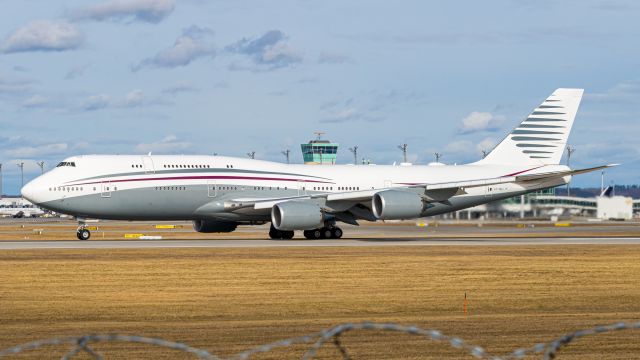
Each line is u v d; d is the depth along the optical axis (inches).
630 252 5433.1
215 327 2536.9
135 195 6515.8
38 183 6373.0
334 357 2032.5
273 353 2084.2
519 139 7795.3
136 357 2033.7
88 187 6407.5
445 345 2183.8
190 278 3814.0
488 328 2511.1
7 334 2397.9
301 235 7755.9
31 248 5487.2
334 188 7160.4
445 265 4446.4
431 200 6820.9
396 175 7416.3
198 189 6692.9
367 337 2306.8
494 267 4367.6
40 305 3029.0
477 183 6688.0
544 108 7839.6
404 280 3799.2
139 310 2930.6
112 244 5954.7
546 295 3383.4
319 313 2893.7
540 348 1375.5
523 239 7170.3
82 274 3937.0
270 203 6579.7
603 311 2977.4
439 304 3120.1
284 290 3449.8
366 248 5669.3
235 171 6870.1
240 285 3590.1
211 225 7214.6
